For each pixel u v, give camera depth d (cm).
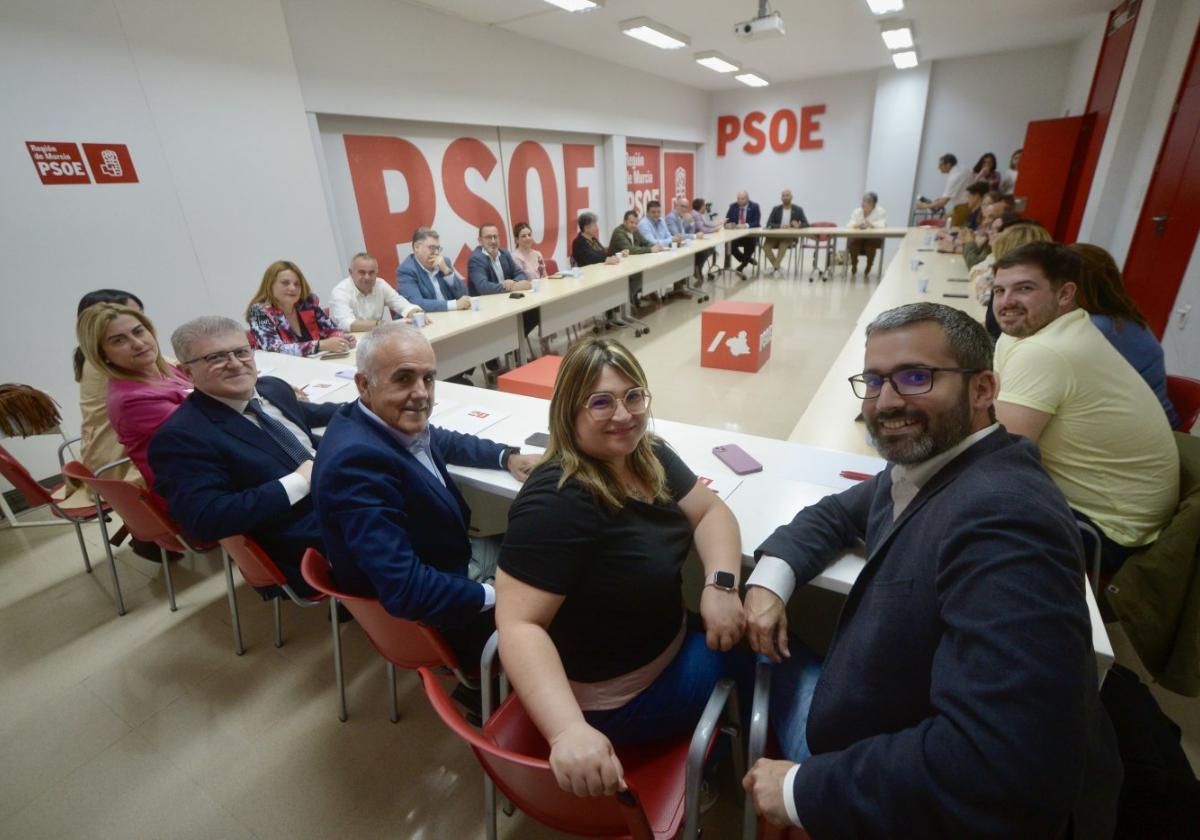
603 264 557
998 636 57
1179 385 172
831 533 105
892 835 61
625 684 100
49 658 182
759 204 1057
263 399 174
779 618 95
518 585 91
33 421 221
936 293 375
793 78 924
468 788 135
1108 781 75
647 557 98
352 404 134
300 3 395
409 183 521
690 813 84
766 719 88
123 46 305
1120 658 159
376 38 449
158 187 328
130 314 174
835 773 67
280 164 392
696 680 104
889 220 940
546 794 77
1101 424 129
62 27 281
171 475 141
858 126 933
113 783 140
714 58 682
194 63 337
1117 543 131
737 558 106
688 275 698
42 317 289
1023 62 803
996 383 76
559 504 92
